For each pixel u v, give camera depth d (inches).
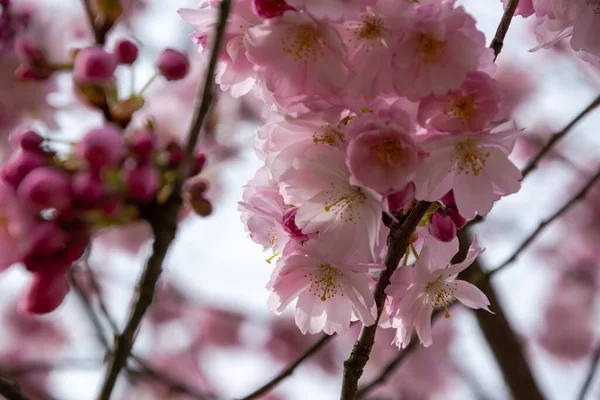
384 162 32.4
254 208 33.9
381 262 33.4
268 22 32.9
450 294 34.2
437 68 32.4
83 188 29.7
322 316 34.0
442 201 33.4
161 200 30.3
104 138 29.8
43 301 30.2
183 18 33.9
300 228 33.0
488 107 32.4
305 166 33.0
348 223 33.0
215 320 80.8
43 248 29.9
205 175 66.6
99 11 30.8
